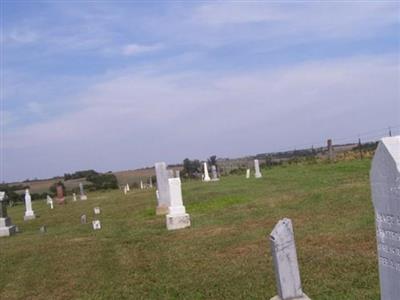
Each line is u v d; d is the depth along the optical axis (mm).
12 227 29406
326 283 10430
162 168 28641
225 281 11836
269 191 28875
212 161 65250
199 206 27500
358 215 17109
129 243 18859
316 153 60094
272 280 11391
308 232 15578
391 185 5844
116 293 12258
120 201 43594
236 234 17484
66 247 19891
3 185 90500
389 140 5867
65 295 12883
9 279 15656
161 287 12141
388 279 6125
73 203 52188
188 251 15781
